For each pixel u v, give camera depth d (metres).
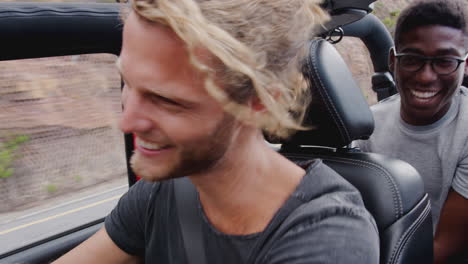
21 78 2.21
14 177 2.65
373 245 0.62
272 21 0.47
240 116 0.50
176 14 0.41
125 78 0.49
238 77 0.47
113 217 0.89
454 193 1.50
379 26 2.21
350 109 1.10
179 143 0.50
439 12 1.41
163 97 0.47
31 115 2.47
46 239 1.71
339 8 1.13
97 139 2.79
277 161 0.65
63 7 1.04
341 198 0.64
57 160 2.77
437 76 1.45
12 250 1.62
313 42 1.09
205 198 0.67
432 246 1.13
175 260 0.77
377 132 1.72
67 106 2.50
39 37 1.02
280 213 0.62
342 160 1.18
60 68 2.15
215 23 0.44
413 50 1.47
